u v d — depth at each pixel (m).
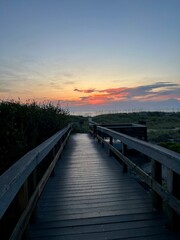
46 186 4.23
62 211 3.16
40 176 4.72
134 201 3.48
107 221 2.85
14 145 4.76
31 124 6.00
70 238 2.48
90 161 6.43
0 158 4.53
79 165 5.94
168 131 18.97
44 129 7.06
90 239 2.46
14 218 2.80
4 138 4.79
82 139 12.21
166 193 2.59
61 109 9.72
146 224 2.75
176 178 2.49
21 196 2.20
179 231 2.57
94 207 3.28
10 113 5.38
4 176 1.80
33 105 7.44
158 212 3.08
